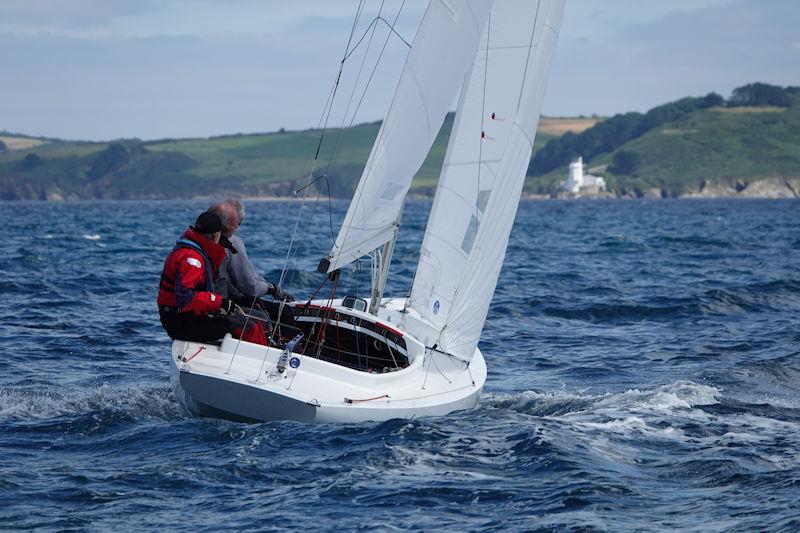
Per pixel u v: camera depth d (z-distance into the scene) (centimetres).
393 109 2577
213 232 2467
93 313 4712
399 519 1803
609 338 4297
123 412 2536
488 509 1867
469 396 2608
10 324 4284
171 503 1880
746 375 3425
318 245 10775
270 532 1733
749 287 5969
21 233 13050
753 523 1783
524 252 9906
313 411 2312
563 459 2162
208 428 2342
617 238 12612
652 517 1828
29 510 1831
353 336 2711
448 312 2666
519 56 2670
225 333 2497
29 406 2669
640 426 2533
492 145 2670
